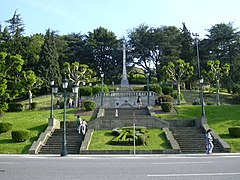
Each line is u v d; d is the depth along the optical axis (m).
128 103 60.34
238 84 71.81
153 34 93.88
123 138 30.67
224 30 84.75
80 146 29.89
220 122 37.78
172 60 84.38
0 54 46.69
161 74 85.31
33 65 75.75
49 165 16.95
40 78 69.44
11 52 77.19
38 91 76.44
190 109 46.47
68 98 60.44
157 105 53.84
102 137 32.47
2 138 33.53
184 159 20.58
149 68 96.50
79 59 95.19
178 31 94.44
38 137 33.47
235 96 63.16
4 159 21.97
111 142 30.36
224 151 28.08
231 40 83.81
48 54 75.31
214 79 59.19
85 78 61.94
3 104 45.09
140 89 73.94
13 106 56.81
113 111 48.00
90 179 12.03
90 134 32.97
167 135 32.03
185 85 82.25
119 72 93.81
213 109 45.34
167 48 90.88
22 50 77.69
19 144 31.42
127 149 28.00
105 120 37.12
